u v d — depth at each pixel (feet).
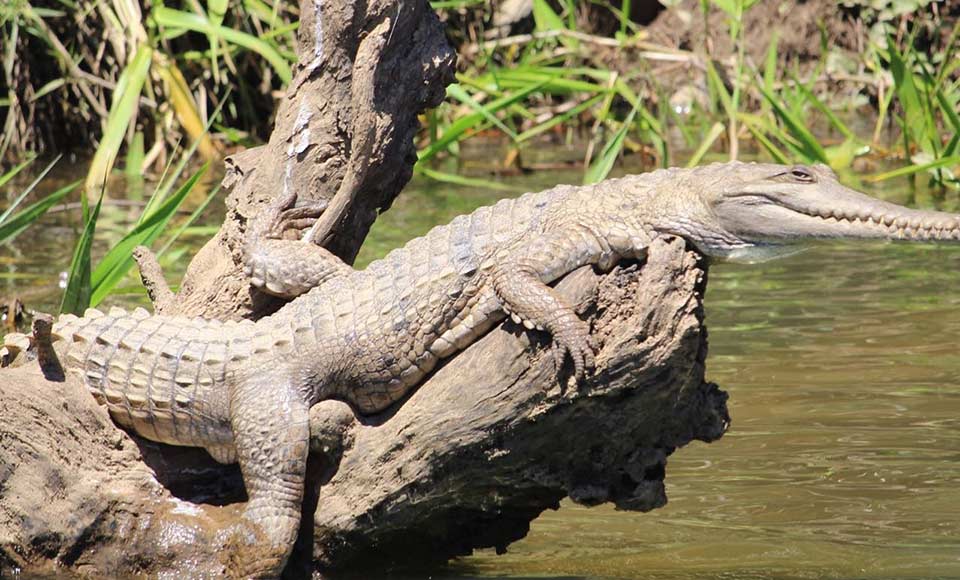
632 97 67.92
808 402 36.37
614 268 25.62
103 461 27.35
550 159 72.90
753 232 25.55
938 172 60.13
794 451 32.94
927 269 51.06
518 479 25.90
